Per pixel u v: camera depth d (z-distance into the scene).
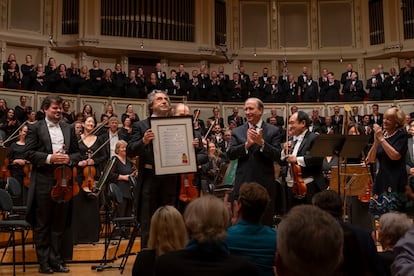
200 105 13.57
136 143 4.11
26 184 7.10
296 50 16.31
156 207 4.21
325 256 1.38
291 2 16.53
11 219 6.14
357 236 2.60
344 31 16.27
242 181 4.29
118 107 12.91
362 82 14.44
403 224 2.79
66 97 12.28
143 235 4.16
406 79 13.74
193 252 2.05
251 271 2.01
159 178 4.20
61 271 5.16
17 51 14.00
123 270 5.28
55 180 5.07
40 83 12.24
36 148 5.10
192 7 15.62
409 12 15.29
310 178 4.96
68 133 5.23
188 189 4.79
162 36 15.14
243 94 14.05
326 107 13.77
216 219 2.10
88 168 6.54
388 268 2.73
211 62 16.05
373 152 4.45
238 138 4.46
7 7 13.84
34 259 5.84
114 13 14.68
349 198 6.70
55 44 14.37
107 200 6.88
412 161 6.89
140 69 13.67
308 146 5.08
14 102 11.61
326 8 16.38
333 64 16.23
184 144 4.15
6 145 9.23
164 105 4.36
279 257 1.52
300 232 1.40
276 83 14.26
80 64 14.62
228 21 16.22
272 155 4.20
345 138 4.78
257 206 2.68
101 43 14.43
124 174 7.31
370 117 12.62
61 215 5.16
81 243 6.55
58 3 14.58
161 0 15.20
